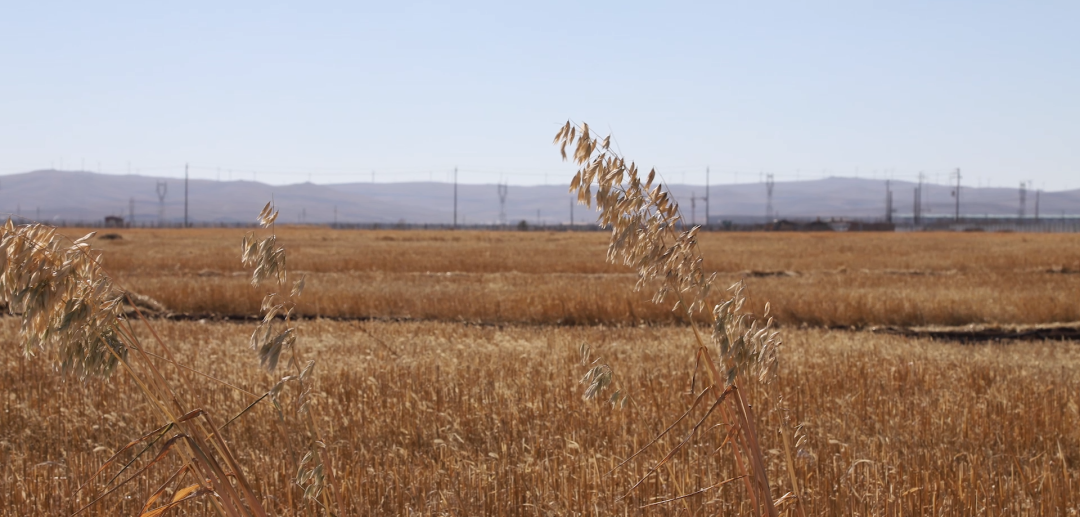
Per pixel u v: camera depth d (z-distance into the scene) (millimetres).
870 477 5137
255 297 18688
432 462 5590
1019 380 8727
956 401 7484
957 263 34875
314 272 30438
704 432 5918
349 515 4551
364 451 5941
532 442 6156
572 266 32594
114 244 56531
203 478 2689
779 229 137375
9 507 4730
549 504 4617
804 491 4688
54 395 7641
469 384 8164
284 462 5422
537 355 10086
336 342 11445
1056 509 4777
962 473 5195
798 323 16656
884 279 24812
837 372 8719
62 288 2207
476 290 20672
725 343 2441
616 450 5668
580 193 2365
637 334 12992
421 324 14594
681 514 4406
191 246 54000
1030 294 19125
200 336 12320
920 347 11422
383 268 32781
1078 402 7465
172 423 2500
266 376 8445
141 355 2510
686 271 2410
